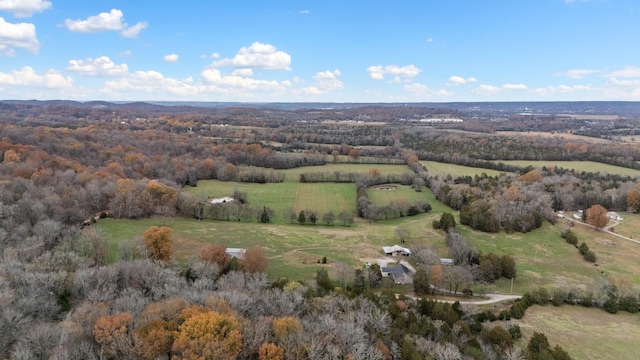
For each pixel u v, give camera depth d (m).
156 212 121.69
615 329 69.88
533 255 103.81
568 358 56.28
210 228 115.88
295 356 49.06
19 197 101.25
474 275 88.12
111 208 115.44
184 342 46.16
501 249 106.94
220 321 49.81
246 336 50.06
